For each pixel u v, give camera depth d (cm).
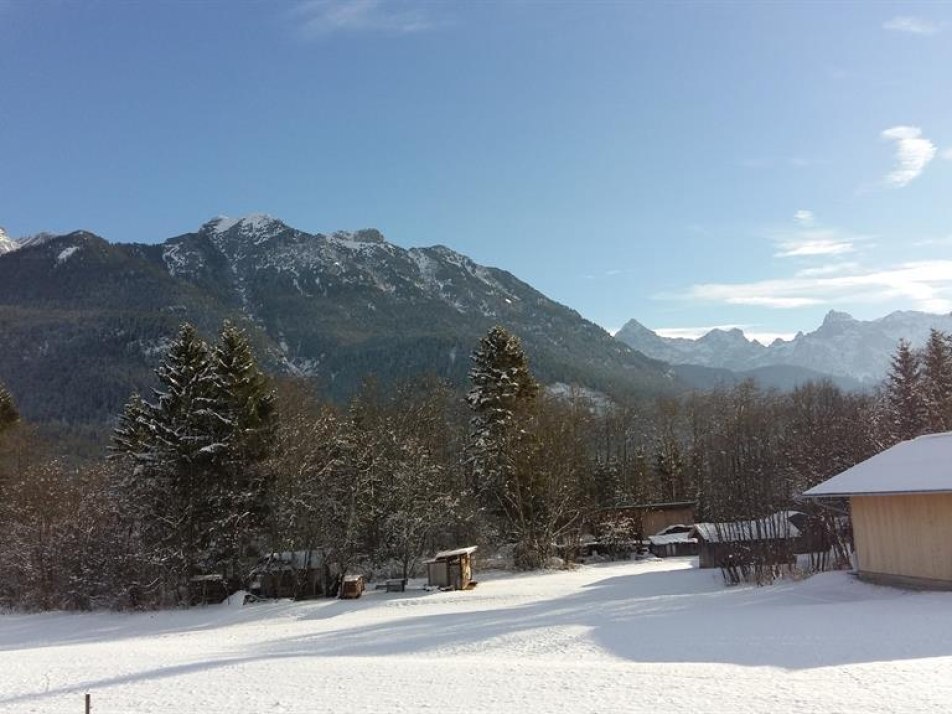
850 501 2684
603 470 7138
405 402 5647
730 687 1185
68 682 1602
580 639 1831
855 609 1969
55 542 4306
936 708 1011
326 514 4284
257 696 1326
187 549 4041
